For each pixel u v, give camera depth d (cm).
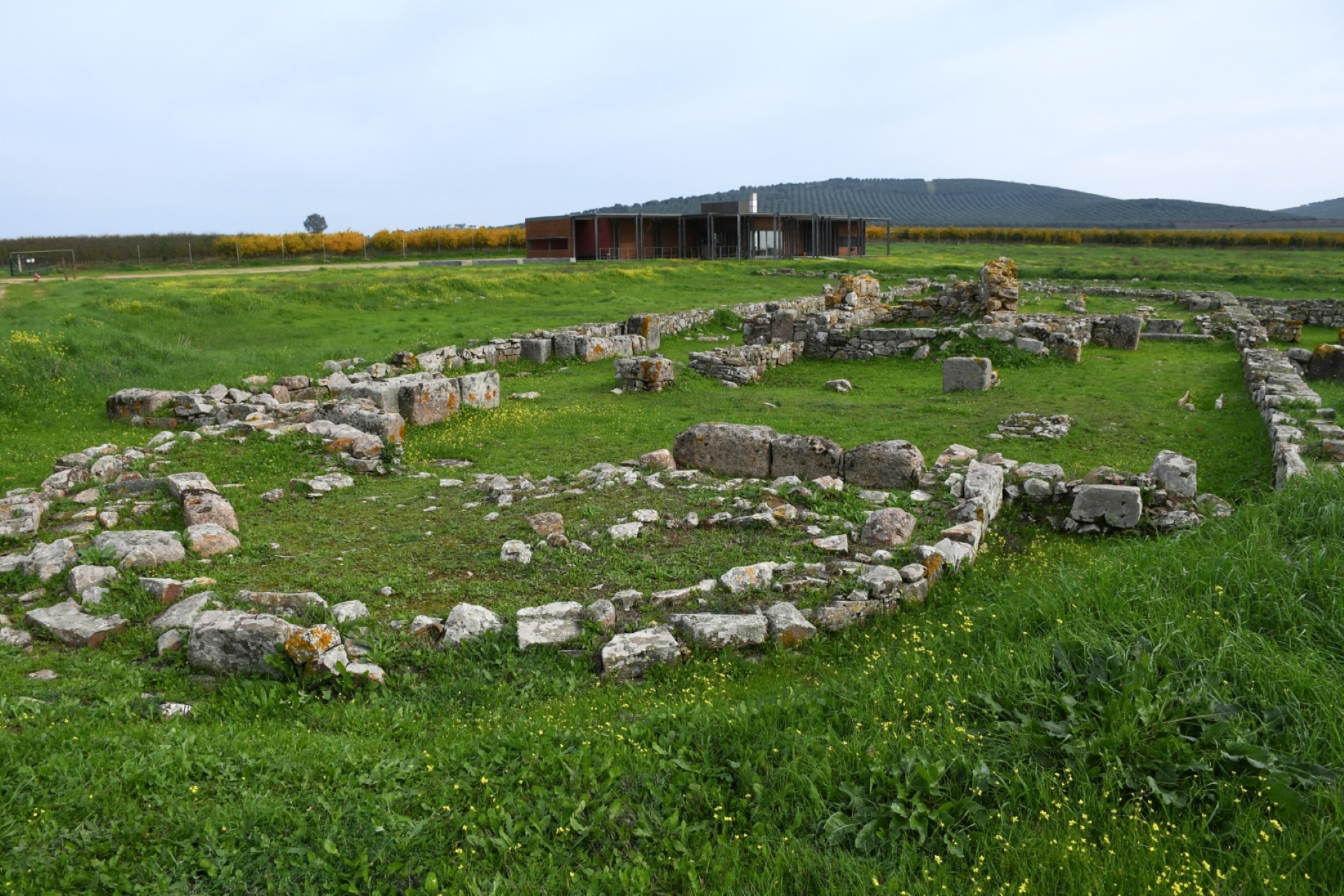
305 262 6000
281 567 746
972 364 1764
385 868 352
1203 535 652
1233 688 430
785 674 566
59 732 447
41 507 902
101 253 5816
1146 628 480
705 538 801
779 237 6438
